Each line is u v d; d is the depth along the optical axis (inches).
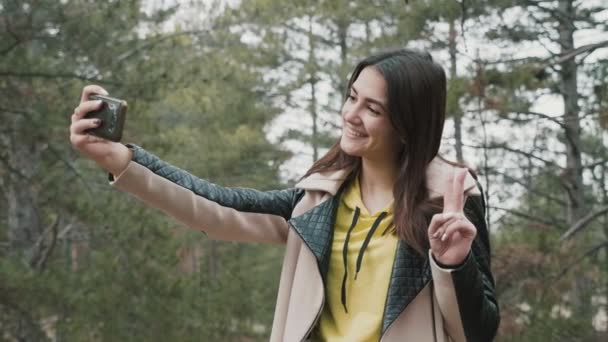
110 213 289.0
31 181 289.1
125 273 280.7
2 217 332.5
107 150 73.2
